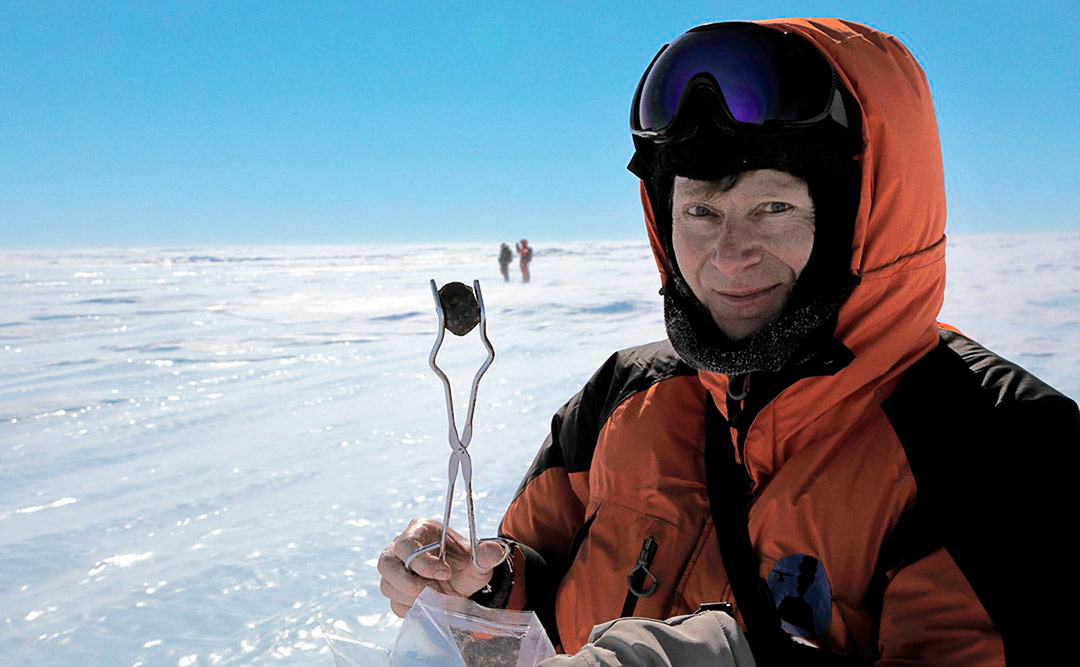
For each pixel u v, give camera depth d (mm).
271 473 3953
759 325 823
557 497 1198
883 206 795
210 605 2498
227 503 3504
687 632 627
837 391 830
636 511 997
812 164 770
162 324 11836
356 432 4797
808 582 830
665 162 828
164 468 4098
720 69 757
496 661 692
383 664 711
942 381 829
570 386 6082
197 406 5719
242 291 20578
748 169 774
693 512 951
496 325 10578
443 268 39875
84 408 5676
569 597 1010
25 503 3561
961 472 766
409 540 900
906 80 822
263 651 2209
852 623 820
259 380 6832
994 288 12883
